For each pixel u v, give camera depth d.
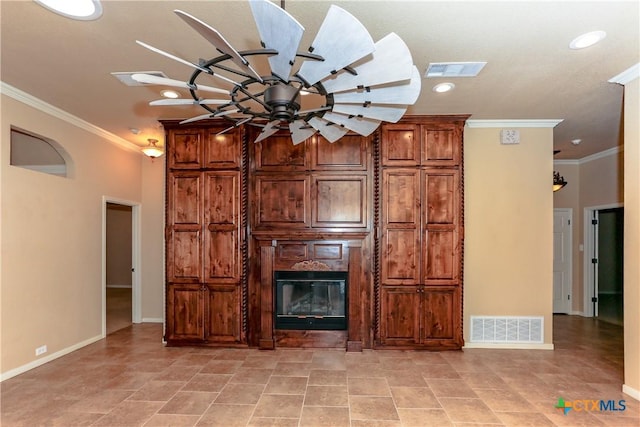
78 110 3.80
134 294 5.43
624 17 2.12
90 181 4.38
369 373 3.37
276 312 4.09
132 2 2.01
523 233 4.22
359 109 2.02
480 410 2.70
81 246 4.21
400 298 3.97
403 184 3.98
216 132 4.11
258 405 2.76
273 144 4.11
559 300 6.13
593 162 5.82
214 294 4.08
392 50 1.52
